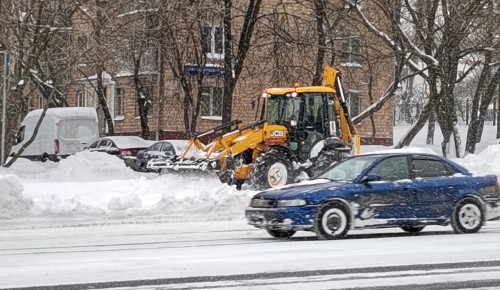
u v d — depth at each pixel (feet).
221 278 31.68
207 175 68.59
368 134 164.45
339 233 43.70
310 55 118.32
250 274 32.58
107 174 82.28
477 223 46.65
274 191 44.52
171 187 65.67
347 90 135.13
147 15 101.09
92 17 90.53
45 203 55.26
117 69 125.29
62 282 30.91
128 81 148.56
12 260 36.76
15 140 119.55
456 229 46.32
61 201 56.18
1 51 90.43
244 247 41.04
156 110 144.66
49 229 49.73
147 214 55.88
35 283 30.71
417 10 101.81
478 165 72.69
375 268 33.96
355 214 43.70
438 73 98.99
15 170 91.25
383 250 39.34
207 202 57.88
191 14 106.32
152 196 62.34
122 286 30.07
